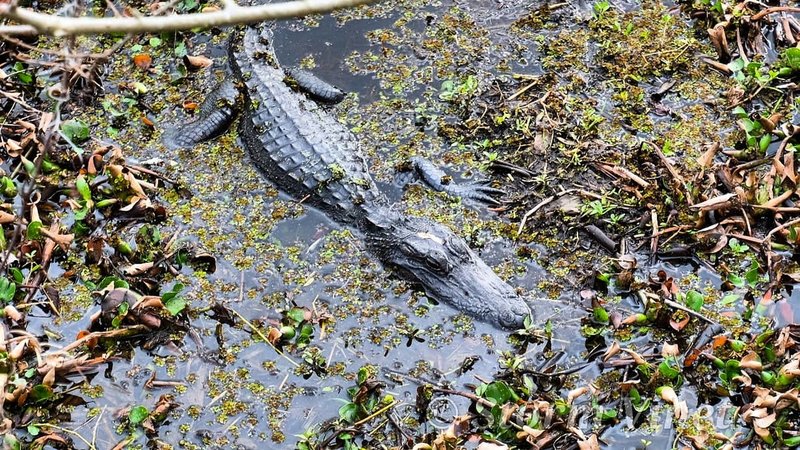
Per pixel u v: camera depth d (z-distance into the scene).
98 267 3.24
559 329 3.12
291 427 3.03
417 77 3.57
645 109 3.46
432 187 3.36
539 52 3.61
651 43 3.60
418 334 3.13
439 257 3.16
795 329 3.07
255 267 3.25
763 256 3.19
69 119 3.50
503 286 3.16
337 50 3.66
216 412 3.05
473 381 3.07
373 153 3.43
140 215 3.32
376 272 3.23
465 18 3.70
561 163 3.37
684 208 3.25
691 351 3.07
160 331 3.15
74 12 2.72
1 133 3.44
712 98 3.48
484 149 3.42
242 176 3.40
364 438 3.00
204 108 3.51
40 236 3.23
